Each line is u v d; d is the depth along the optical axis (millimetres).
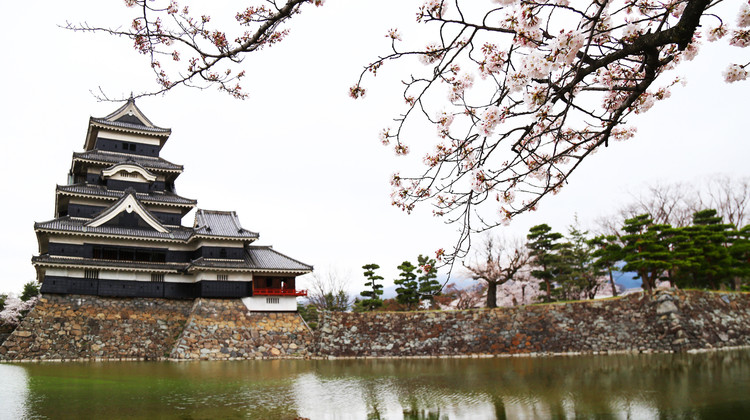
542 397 17859
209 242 39938
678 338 30172
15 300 52406
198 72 6031
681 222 50250
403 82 5461
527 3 4484
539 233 43281
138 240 39031
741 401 16031
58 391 19062
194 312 36906
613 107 6738
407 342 36375
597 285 46250
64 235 36312
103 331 34625
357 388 20953
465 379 23031
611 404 16203
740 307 35906
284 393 19625
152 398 18125
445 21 4938
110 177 41531
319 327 38719
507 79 4809
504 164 5852
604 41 5262
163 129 45594
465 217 5688
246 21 6125
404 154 6777
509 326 35625
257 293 39125
